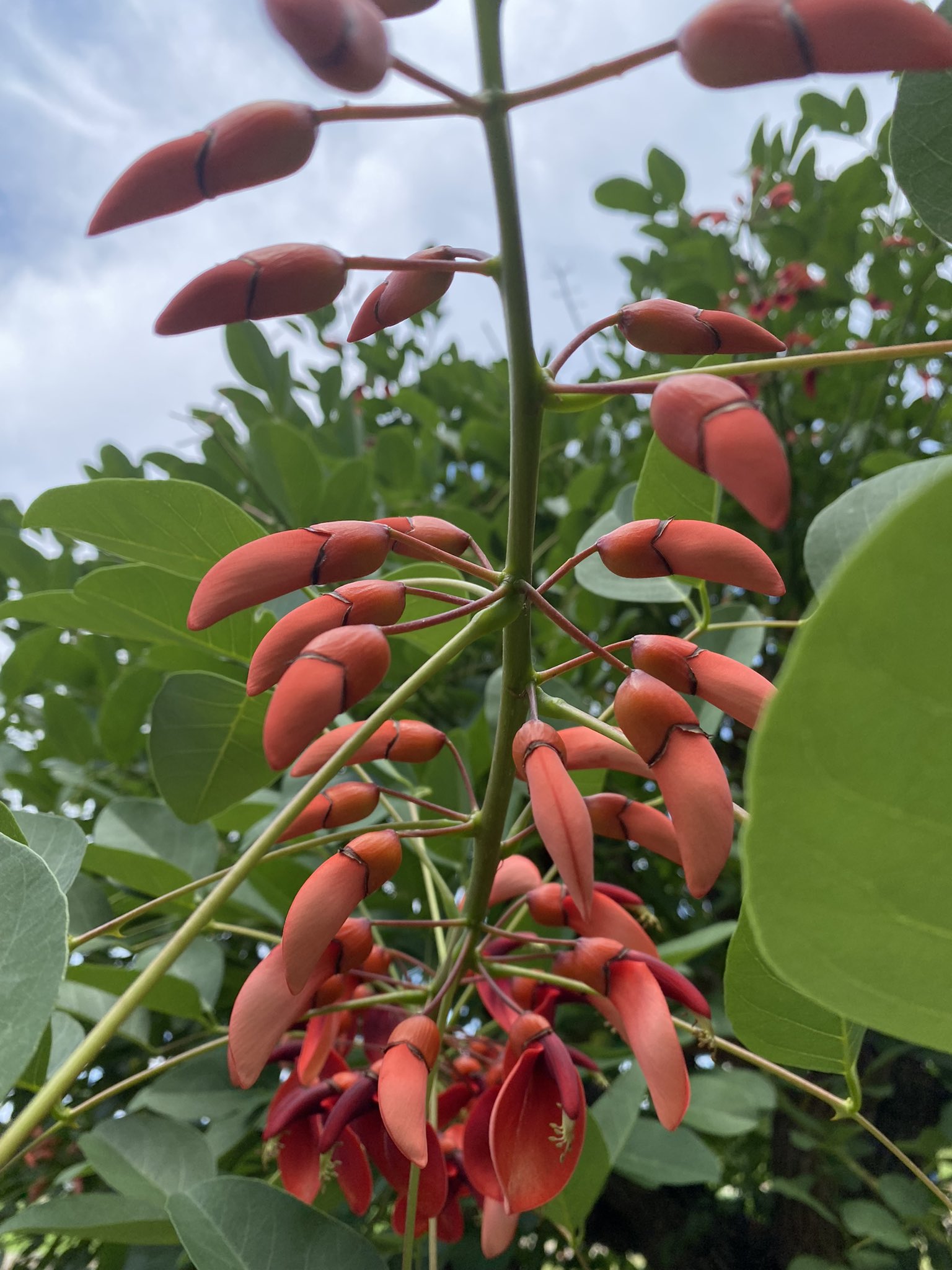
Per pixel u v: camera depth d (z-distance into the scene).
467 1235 0.45
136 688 0.58
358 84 0.16
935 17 0.15
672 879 0.69
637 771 0.26
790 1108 0.54
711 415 0.16
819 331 0.83
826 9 0.15
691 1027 0.29
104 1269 0.44
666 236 0.87
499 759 0.24
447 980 0.29
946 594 0.12
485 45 0.18
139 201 0.17
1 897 0.21
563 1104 0.24
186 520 0.31
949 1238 0.45
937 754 0.13
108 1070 0.59
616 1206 0.61
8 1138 0.16
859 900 0.14
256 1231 0.26
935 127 0.26
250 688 0.21
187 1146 0.36
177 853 0.43
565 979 0.26
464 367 0.91
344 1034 0.33
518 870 0.32
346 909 0.22
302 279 0.19
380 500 0.75
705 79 0.16
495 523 0.79
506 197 0.18
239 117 0.17
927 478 0.35
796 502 0.74
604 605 0.70
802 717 0.13
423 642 0.38
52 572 0.68
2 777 0.62
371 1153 0.28
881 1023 0.16
